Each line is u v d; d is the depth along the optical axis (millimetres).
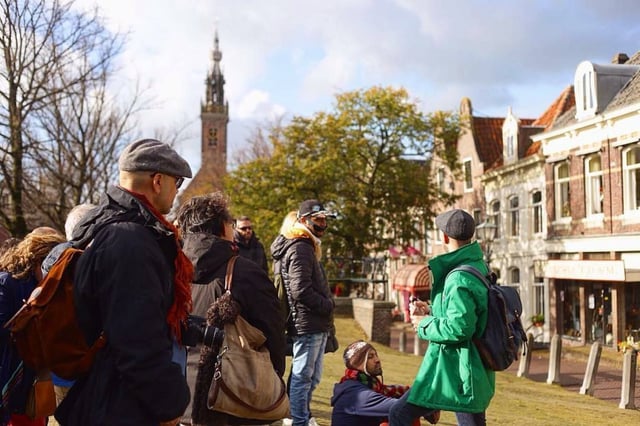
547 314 26422
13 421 3943
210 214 3779
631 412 11195
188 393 2471
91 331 2521
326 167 28531
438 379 4113
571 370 18656
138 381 2322
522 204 28750
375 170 30422
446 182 37281
